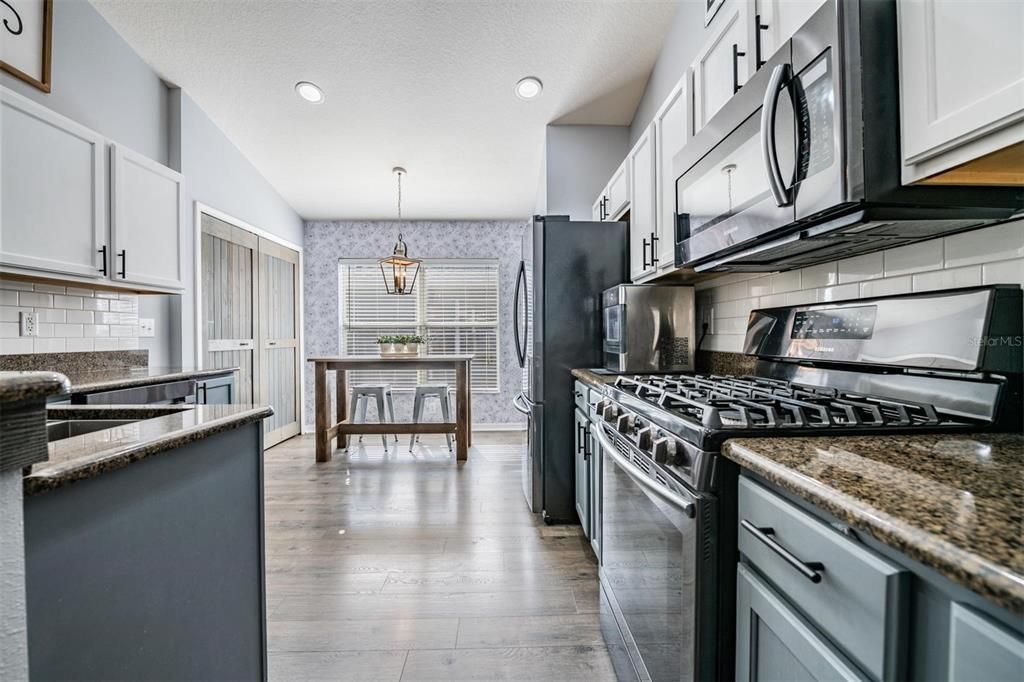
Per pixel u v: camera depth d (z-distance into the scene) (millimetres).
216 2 2574
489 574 2023
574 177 3598
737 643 871
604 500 1609
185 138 3229
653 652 1136
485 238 5320
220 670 1035
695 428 936
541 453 2627
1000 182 848
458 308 5320
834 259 1434
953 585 473
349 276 5262
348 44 2836
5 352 2197
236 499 1105
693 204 1582
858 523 543
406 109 3396
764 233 1150
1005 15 661
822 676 620
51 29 2334
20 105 1881
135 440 800
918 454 773
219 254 3648
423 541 2348
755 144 1189
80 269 2148
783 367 1575
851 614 579
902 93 854
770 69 1115
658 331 2279
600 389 1870
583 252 2643
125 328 2865
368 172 4215
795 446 831
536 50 2883
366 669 1456
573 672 1444
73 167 2115
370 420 5305
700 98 1694
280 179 4328
